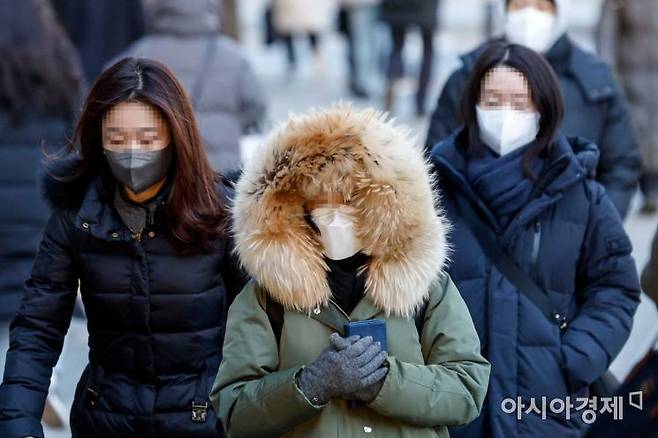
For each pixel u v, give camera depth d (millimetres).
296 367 8688
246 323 8883
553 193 10688
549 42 13922
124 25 22016
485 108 10914
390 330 8797
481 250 10766
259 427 8594
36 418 9766
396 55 31234
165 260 9750
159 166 9617
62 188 9898
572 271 10805
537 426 10484
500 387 10508
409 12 30578
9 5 13484
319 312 8742
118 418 9859
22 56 13430
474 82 10992
